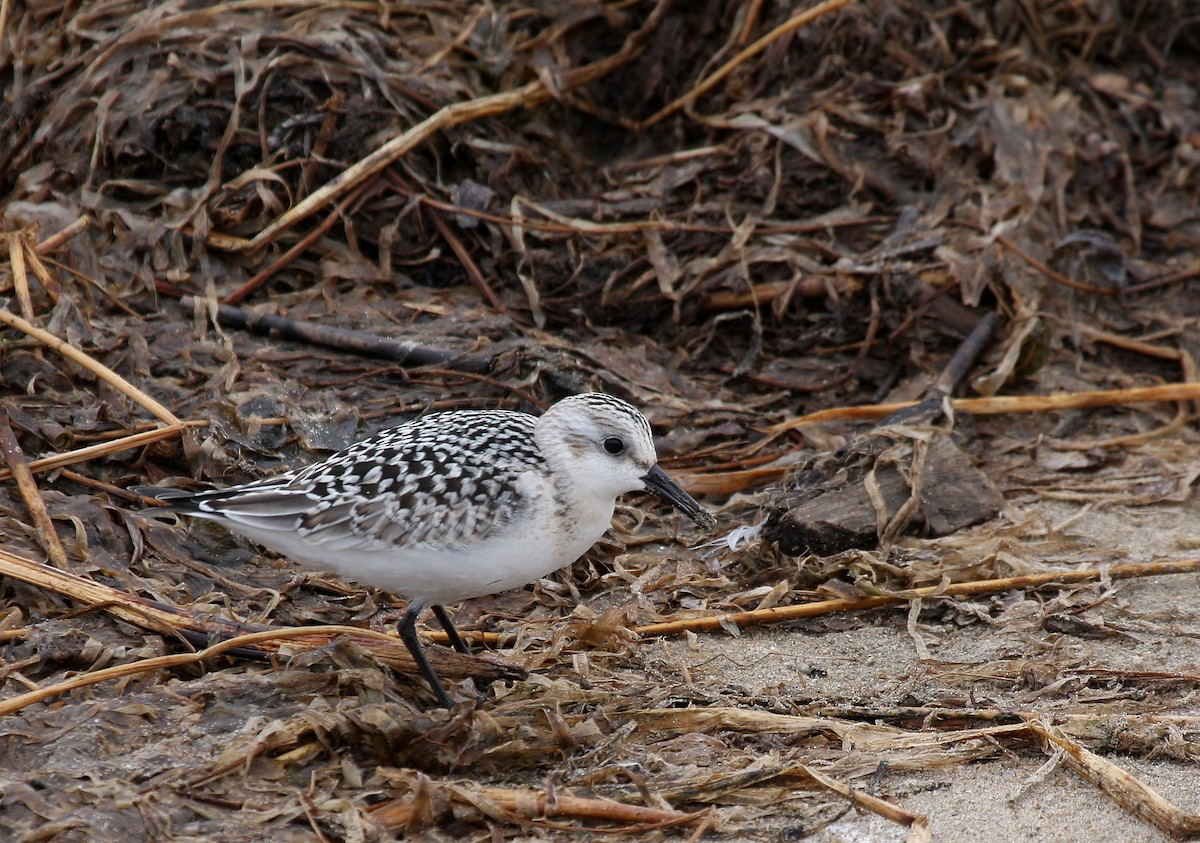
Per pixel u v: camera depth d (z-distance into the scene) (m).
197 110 13.34
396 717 8.00
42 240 12.59
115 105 13.38
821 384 13.18
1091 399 12.71
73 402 11.11
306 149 13.30
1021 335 12.97
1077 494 11.77
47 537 9.55
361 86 13.58
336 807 7.34
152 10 14.04
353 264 13.03
